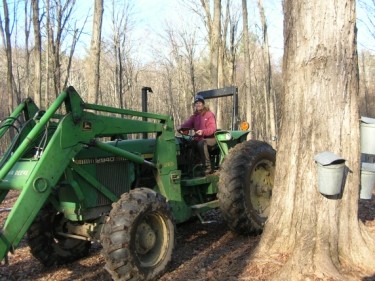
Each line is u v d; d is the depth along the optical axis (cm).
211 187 589
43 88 2405
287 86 433
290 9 428
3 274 492
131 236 413
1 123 451
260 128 3931
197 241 573
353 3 411
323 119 409
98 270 491
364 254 408
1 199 421
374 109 4281
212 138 614
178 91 4503
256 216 571
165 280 438
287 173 430
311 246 396
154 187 523
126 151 477
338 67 407
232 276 402
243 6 1827
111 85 4134
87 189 467
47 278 476
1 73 3269
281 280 377
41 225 491
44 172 392
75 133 420
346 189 413
